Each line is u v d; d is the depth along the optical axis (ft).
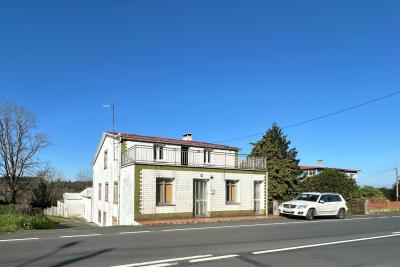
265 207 106.63
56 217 152.35
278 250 39.47
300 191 127.95
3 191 181.78
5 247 37.50
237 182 102.32
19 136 182.70
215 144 115.75
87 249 37.11
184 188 91.66
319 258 35.58
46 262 30.68
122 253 35.37
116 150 104.01
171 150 102.78
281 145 162.20
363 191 169.27
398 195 209.15
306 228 63.46
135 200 84.33
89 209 147.43
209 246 40.98
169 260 32.42
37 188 197.36
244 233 54.29
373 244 45.55
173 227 62.18
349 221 80.94
